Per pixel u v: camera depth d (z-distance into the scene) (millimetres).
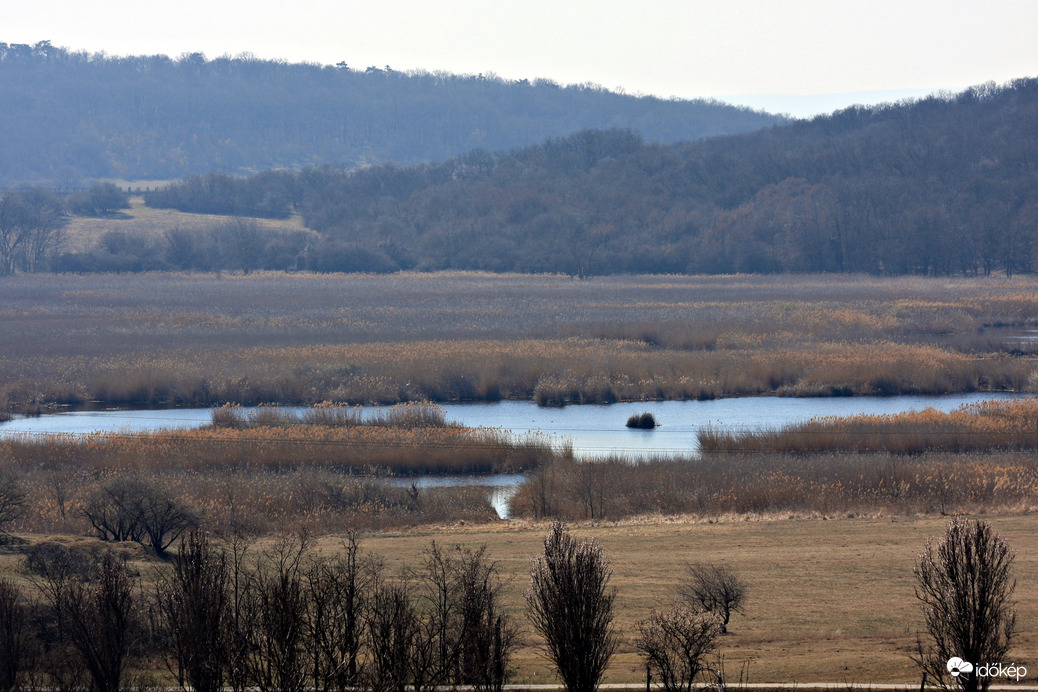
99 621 63781
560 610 57344
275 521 129875
